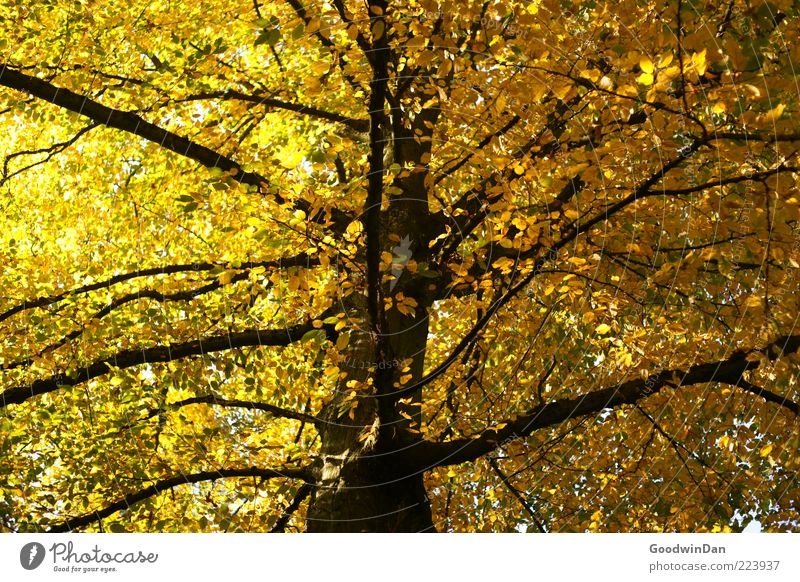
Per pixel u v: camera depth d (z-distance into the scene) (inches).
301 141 363.3
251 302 296.5
